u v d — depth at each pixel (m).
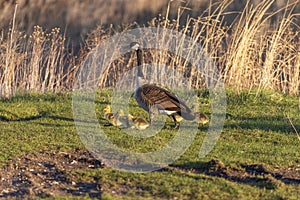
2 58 30.52
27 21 48.31
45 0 51.44
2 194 16.00
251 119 23.84
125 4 49.09
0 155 19.23
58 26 47.38
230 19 42.09
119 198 15.17
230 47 29.28
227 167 17.97
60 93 28.61
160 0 48.53
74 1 50.72
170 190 15.82
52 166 18.41
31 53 32.00
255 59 29.41
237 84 28.08
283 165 18.44
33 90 29.30
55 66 30.80
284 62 28.91
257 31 30.61
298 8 42.72
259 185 16.45
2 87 28.48
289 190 16.02
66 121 23.59
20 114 24.95
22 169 18.12
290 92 28.80
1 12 48.94
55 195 15.66
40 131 22.08
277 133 21.95
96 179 17.03
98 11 48.97
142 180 16.72
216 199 15.25
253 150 20.00
